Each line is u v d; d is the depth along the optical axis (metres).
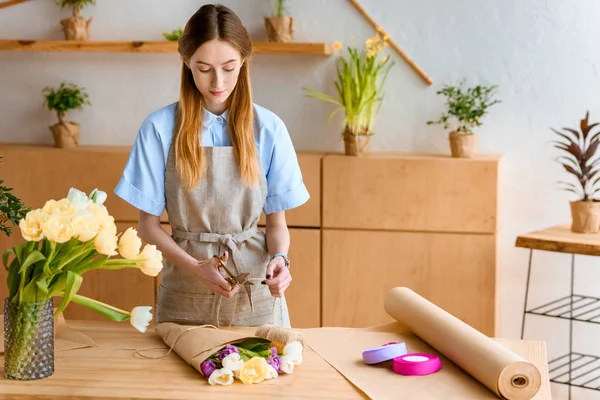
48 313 1.75
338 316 3.67
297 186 2.43
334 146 3.89
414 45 3.78
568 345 3.80
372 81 3.66
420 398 1.66
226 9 2.19
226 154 2.33
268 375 1.75
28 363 1.73
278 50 3.69
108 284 3.80
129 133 4.06
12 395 1.66
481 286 3.54
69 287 1.68
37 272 1.71
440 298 3.58
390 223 3.58
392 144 3.85
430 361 1.81
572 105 3.69
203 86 2.19
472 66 3.75
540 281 3.80
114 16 3.98
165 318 2.41
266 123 2.39
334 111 3.86
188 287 2.36
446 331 1.87
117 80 4.03
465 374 1.81
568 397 3.79
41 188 3.78
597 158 3.64
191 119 2.31
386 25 3.79
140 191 2.34
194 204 2.34
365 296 3.64
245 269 2.37
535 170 3.75
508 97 3.73
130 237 1.74
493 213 3.49
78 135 3.93
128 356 1.90
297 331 2.06
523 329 3.59
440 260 3.56
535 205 3.76
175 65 3.99
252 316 2.39
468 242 3.53
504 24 3.70
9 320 1.73
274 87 3.91
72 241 1.70
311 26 3.84
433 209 3.54
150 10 3.95
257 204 2.38
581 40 3.64
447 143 3.80
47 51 4.04
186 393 1.68
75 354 1.90
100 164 3.74
